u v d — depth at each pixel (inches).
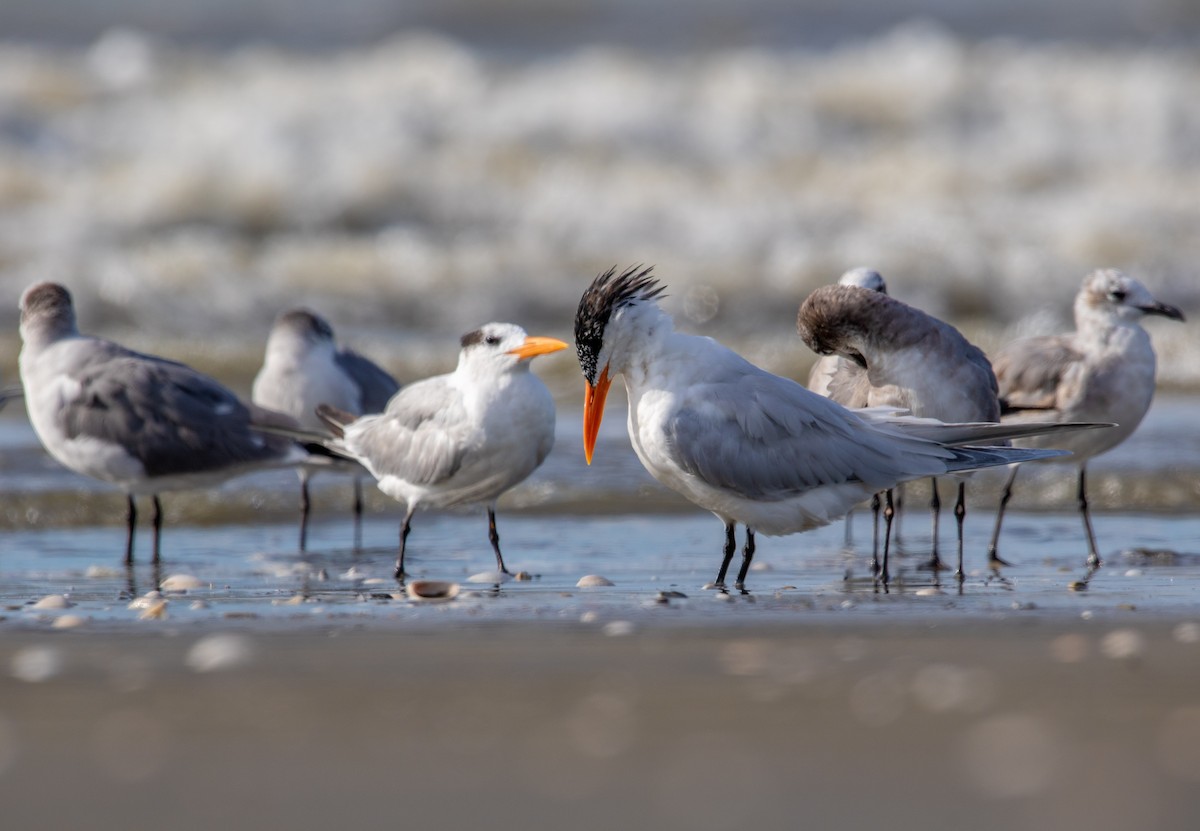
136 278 1039.6
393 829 185.9
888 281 1109.1
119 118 1325.0
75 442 490.3
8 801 197.3
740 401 398.6
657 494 605.9
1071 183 1346.0
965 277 1116.5
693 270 1104.2
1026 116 1449.3
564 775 208.7
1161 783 199.3
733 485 400.5
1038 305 1103.0
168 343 928.9
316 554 502.9
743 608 370.0
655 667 288.5
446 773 210.2
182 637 326.6
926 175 1327.5
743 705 251.4
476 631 333.7
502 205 1231.5
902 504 568.4
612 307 397.4
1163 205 1282.0
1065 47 1828.2
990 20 2001.7
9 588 424.5
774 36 1926.7
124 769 213.2
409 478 461.7
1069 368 511.2
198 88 1401.3
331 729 236.5
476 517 570.9
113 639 323.9
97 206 1188.5
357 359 584.4
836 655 301.4
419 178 1243.2
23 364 507.2
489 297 1064.8
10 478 610.9
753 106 1408.7
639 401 404.2
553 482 618.8
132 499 500.1
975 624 341.7
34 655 303.3
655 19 1968.5
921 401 423.2
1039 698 255.6
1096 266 1140.5
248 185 1223.5
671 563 478.9
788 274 1105.4
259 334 1005.8
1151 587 418.9
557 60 1696.6
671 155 1353.3
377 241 1192.2
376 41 1824.6
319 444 501.0
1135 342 512.1
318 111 1344.7
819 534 544.1
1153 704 251.0
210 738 230.8
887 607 371.6
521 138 1337.4
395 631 333.7
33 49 1692.9
